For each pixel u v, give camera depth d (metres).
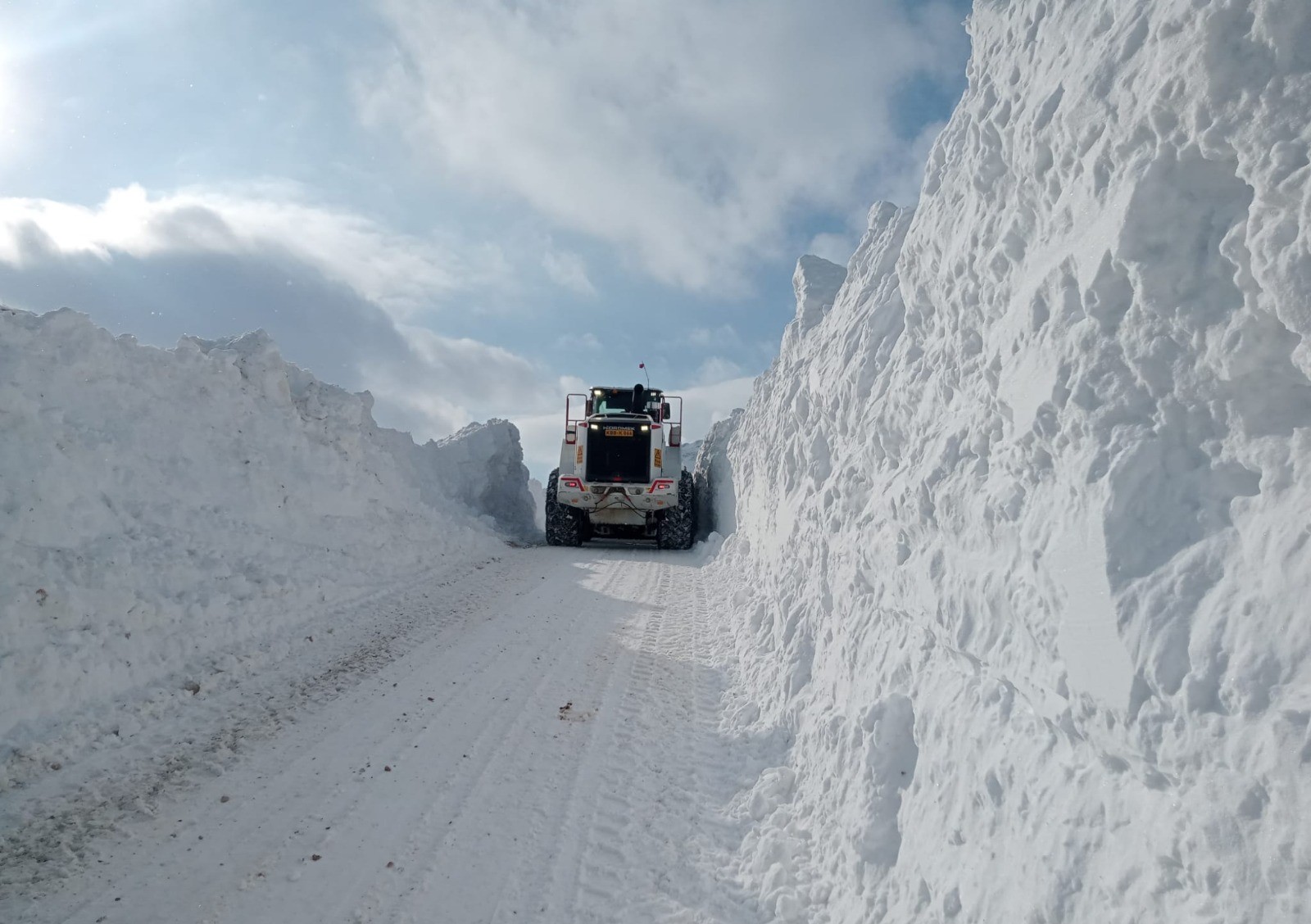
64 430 5.62
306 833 3.45
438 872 3.20
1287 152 1.49
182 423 7.00
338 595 7.23
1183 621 1.58
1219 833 1.40
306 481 8.18
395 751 4.29
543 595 8.52
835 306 6.78
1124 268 1.94
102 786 3.79
